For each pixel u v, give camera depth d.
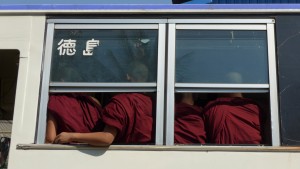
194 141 3.62
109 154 3.43
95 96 3.81
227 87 3.61
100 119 3.72
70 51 3.74
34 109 3.61
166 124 3.53
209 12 3.72
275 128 3.50
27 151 3.47
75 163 3.43
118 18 3.77
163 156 3.39
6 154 4.47
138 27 3.74
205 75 3.64
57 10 3.79
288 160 3.36
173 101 3.57
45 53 3.73
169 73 3.63
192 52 3.68
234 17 3.73
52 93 3.69
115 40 3.74
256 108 3.67
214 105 3.70
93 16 3.79
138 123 3.58
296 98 3.54
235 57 3.67
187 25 3.72
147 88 3.63
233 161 3.37
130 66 3.68
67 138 3.47
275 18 3.71
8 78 5.02
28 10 3.79
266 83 3.61
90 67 3.70
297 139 3.46
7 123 4.98
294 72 3.60
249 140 3.59
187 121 3.66
